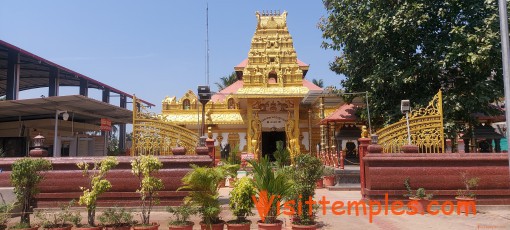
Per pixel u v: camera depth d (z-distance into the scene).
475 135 19.38
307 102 28.06
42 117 22.91
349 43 18.45
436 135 12.93
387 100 17.45
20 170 8.74
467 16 15.86
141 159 8.82
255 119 28.58
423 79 16.83
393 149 12.98
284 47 29.84
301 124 29.84
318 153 25.64
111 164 8.91
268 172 8.46
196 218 10.08
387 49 17.28
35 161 9.00
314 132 29.25
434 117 13.05
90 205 8.41
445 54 15.65
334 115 20.94
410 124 13.04
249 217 10.27
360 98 19.80
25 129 22.67
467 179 11.10
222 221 8.47
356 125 21.58
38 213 8.80
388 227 9.07
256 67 28.92
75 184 11.16
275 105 28.94
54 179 11.17
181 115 30.81
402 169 11.33
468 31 15.34
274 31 30.38
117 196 11.19
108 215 8.45
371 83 17.20
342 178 17.11
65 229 8.07
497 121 20.50
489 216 10.27
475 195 11.09
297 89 28.05
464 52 14.68
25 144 22.55
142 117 12.91
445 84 17.00
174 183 11.24
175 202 11.18
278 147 19.91
